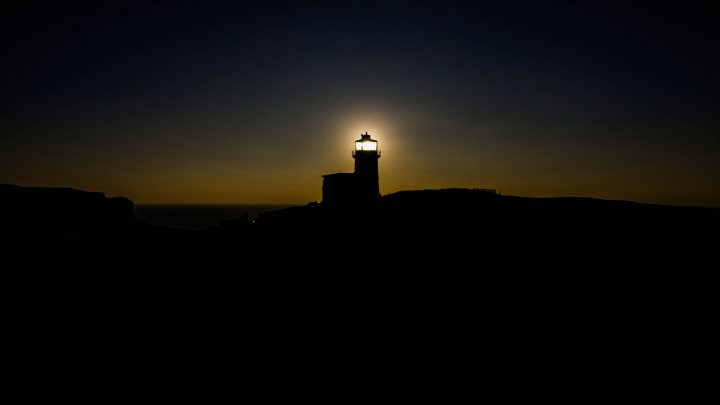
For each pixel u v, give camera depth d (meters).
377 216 46.28
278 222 47.25
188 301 25.12
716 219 45.00
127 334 20.20
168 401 14.38
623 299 24.92
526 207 50.47
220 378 16.11
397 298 25.33
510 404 14.65
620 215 46.59
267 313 23.19
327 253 34.91
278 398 14.75
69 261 32.62
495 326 21.41
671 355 18.31
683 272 29.53
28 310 22.31
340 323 21.80
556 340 19.83
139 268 32.78
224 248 38.81
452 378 16.41
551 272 29.78
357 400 14.73
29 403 13.99
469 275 29.28
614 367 17.42
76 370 16.44
